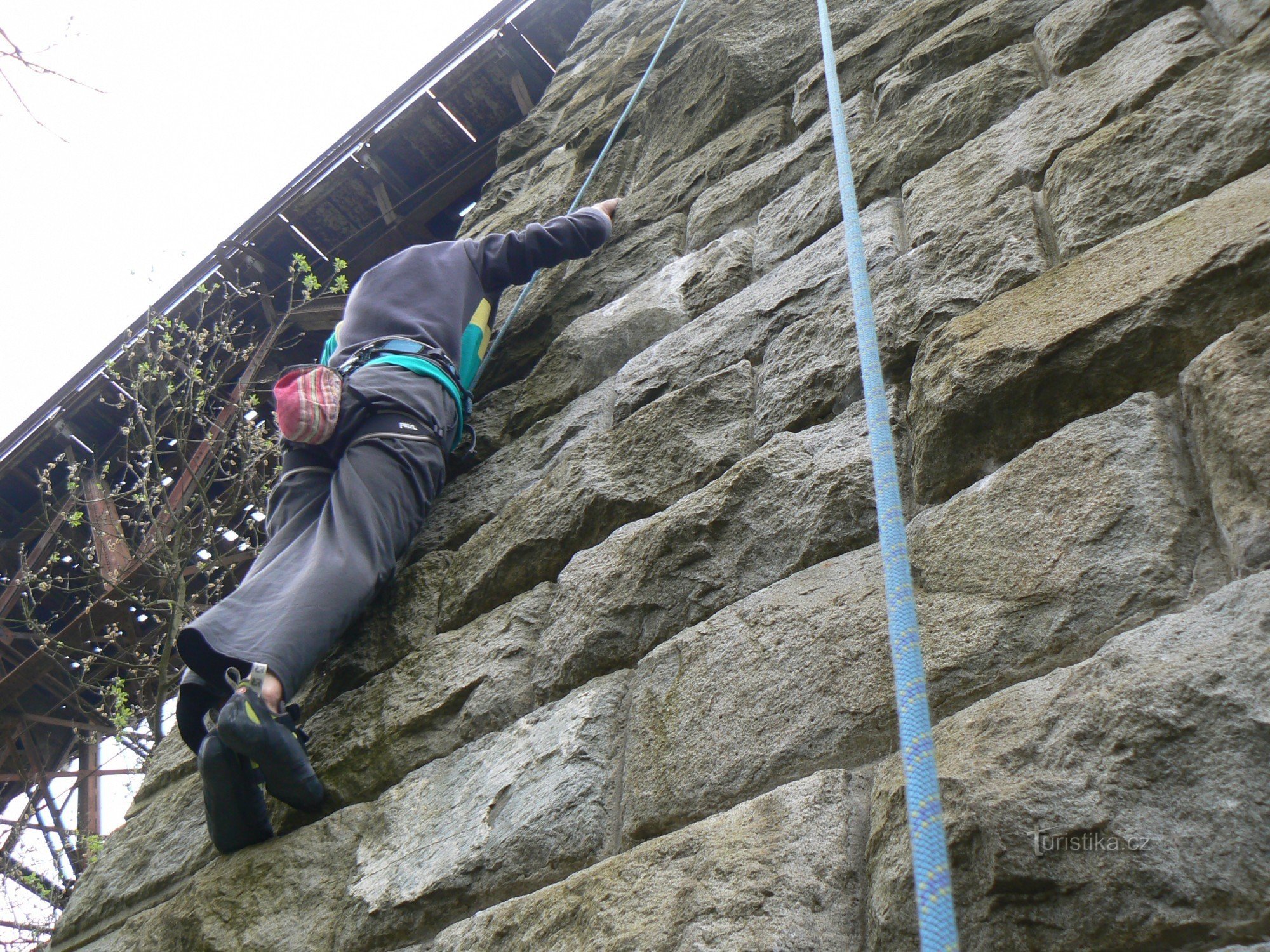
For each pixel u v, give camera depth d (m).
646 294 3.37
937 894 1.09
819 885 1.44
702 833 1.65
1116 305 1.79
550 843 1.92
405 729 2.49
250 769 2.48
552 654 2.33
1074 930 1.18
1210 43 2.29
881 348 2.26
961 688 1.54
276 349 10.09
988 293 2.15
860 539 1.96
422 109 10.30
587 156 4.93
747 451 2.39
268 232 10.65
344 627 2.60
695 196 3.74
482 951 1.81
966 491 1.80
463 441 3.36
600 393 3.12
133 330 9.81
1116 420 1.67
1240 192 1.84
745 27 4.37
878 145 2.98
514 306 3.92
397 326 3.30
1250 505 1.40
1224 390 1.51
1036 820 1.26
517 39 10.15
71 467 9.12
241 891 2.37
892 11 3.75
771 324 2.70
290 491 2.97
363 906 2.13
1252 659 1.25
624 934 1.57
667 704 1.96
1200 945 1.10
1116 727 1.29
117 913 2.78
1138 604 1.45
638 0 7.02
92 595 9.34
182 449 8.34
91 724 9.21
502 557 2.71
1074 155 2.26
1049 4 2.97
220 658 2.49
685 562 2.20
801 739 1.69
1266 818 1.13
